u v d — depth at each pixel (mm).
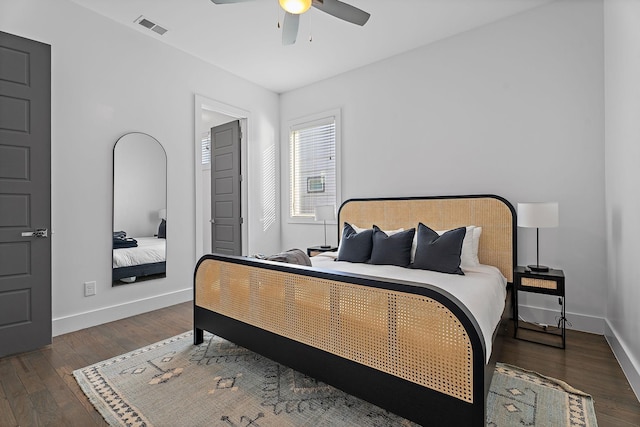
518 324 2900
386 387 1492
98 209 2986
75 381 1971
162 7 2875
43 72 2486
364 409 1677
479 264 2975
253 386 1899
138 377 2004
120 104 3143
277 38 3385
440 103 3439
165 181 3508
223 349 2426
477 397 1247
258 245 4641
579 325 2730
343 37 3367
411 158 3646
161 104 3479
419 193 3598
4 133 2311
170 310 3389
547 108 2859
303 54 3732
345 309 1636
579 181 2723
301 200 4773
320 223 4504
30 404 1738
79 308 2859
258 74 4262
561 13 2793
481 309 1739
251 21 3088
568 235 2775
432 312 1362
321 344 1736
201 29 3230
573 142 2744
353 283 1606
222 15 2992
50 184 2520
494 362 1806
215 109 4070
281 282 1937
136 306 3250
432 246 2654
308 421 1581
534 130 2920
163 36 3355
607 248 2576
